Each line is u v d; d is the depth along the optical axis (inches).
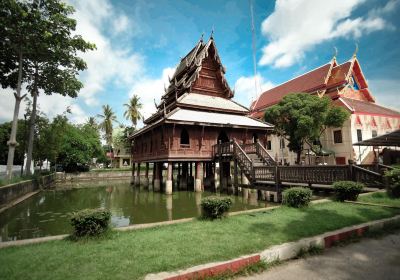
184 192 845.2
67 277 158.4
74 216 241.8
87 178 1675.7
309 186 515.8
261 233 238.8
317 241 218.1
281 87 1836.9
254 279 168.1
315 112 1003.3
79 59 991.0
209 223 283.3
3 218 487.2
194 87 1046.4
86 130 2066.9
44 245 219.1
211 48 1092.5
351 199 395.9
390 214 303.6
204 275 164.6
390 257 198.1
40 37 824.3
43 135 1270.9
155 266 169.9
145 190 970.7
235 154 719.1
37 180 994.7
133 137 1181.1
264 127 944.3
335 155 1211.2
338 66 1477.6
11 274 163.6
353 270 177.9
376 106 1403.8
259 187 610.9
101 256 189.9
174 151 799.1
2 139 1760.6
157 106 1237.7
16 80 1001.5
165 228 266.7
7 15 730.8
